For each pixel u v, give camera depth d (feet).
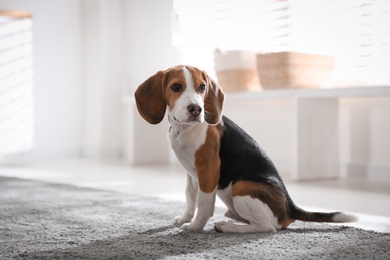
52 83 18.16
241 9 14.87
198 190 5.87
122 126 18.44
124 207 7.61
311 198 8.87
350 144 12.54
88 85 18.62
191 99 5.38
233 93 12.45
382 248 5.05
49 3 18.06
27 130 17.62
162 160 16.56
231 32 15.16
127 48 18.17
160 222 6.48
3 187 9.93
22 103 17.51
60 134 18.34
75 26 18.63
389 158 11.83
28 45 17.62
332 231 5.86
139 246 5.19
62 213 7.14
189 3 16.22
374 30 12.06
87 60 18.62
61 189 9.63
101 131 18.20
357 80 12.52
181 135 5.75
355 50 12.46
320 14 13.03
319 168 11.75
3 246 5.24
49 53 18.08
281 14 13.87
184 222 6.36
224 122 6.08
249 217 5.74
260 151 6.05
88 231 5.95
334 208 7.86
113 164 15.83
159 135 16.44
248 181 5.72
